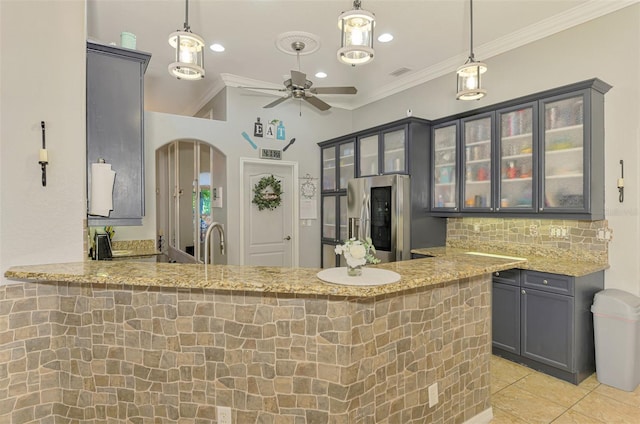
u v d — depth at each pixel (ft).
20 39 6.78
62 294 6.61
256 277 5.97
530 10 10.50
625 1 9.62
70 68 7.28
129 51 8.97
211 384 6.04
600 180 9.99
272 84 16.67
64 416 6.66
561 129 10.14
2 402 6.35
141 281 5.73
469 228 13.91
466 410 7.51
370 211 14.74
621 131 9.82
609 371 9.27
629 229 9.71
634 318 8.85
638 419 7.95
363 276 6.03
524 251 12.10
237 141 16.48
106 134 8.73
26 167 6.86
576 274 9.14
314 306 5.67
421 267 7.06
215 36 12.09
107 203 8.36
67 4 7.23
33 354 6.54
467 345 7.51
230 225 16.42
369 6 10.23
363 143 16.16
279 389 5.83
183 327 6.08
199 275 6.09
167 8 10.36
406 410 6.42
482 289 7.82
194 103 19.99
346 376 5.56
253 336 5.89
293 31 11.74
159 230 27.86
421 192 13.94
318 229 18.95
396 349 6.26
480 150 12.37
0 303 6.34
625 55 9.71
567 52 10.86
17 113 6.75
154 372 6.22
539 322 9.98
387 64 14.34
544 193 10.53
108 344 6.40
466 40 12.30
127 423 6.36
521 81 12.01
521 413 8.20
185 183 23.95
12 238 6.68
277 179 17.94
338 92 11.72
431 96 15.11
